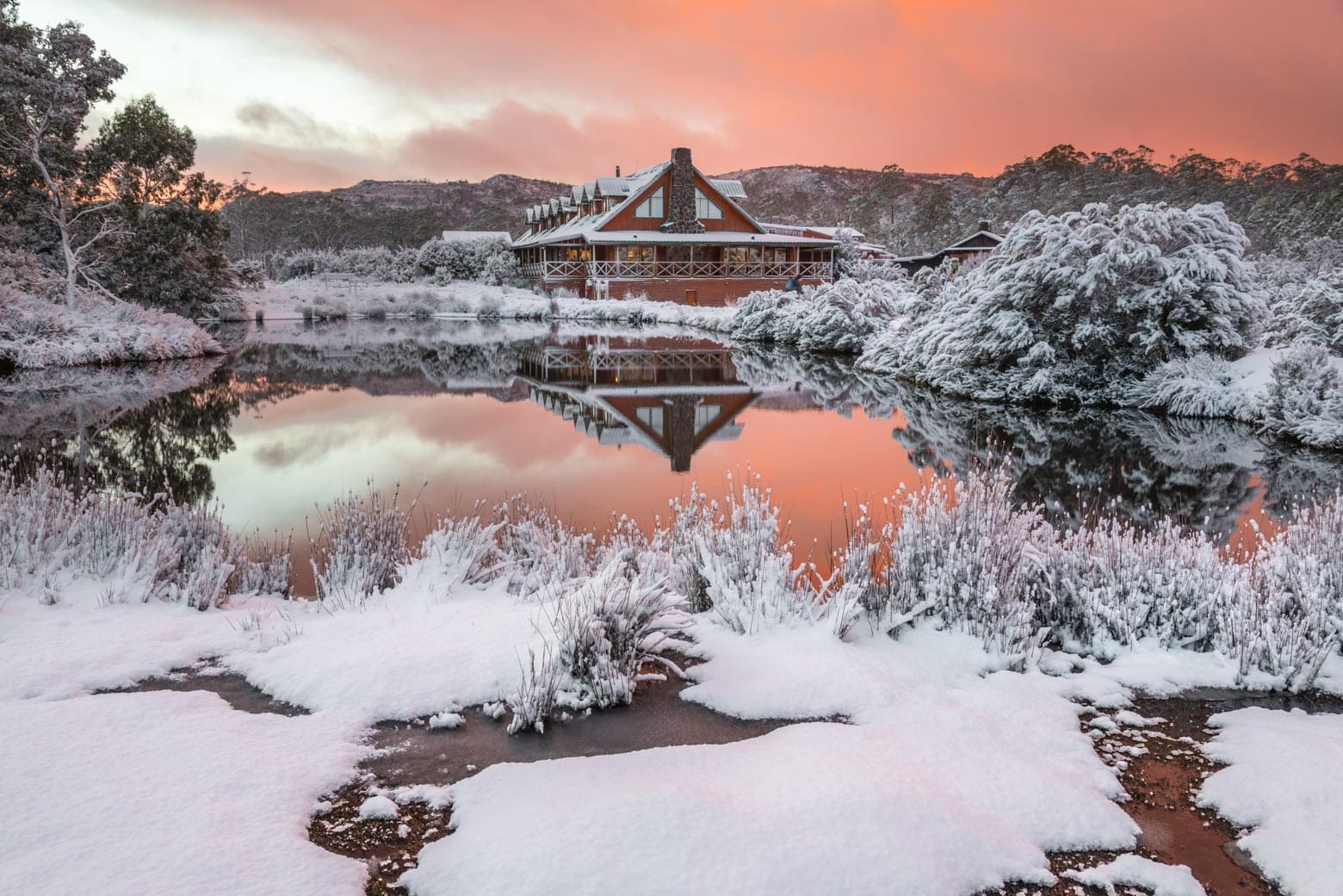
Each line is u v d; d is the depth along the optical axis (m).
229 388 19.83
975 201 118.25
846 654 4.34
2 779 2.92
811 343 30.25
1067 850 2.80
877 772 3.04
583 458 11.91
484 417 15.79
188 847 2.57
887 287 34.50
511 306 52.16
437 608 5.18
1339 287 18.16
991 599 4.61
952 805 2.88
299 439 13.44
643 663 4.43
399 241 113.19
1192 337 17.23
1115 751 3.52
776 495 9.56
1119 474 11.17
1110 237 17.70
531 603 5.22
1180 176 102.38
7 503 6.30
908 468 11.24
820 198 192.25
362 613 5.17
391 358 27.61
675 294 51.62
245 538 7.50
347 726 3.56
